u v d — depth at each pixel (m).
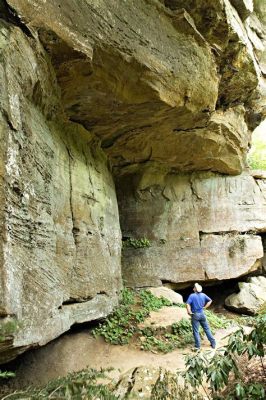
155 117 8.14
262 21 11.14
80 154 7.62
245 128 11.77
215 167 12.20
